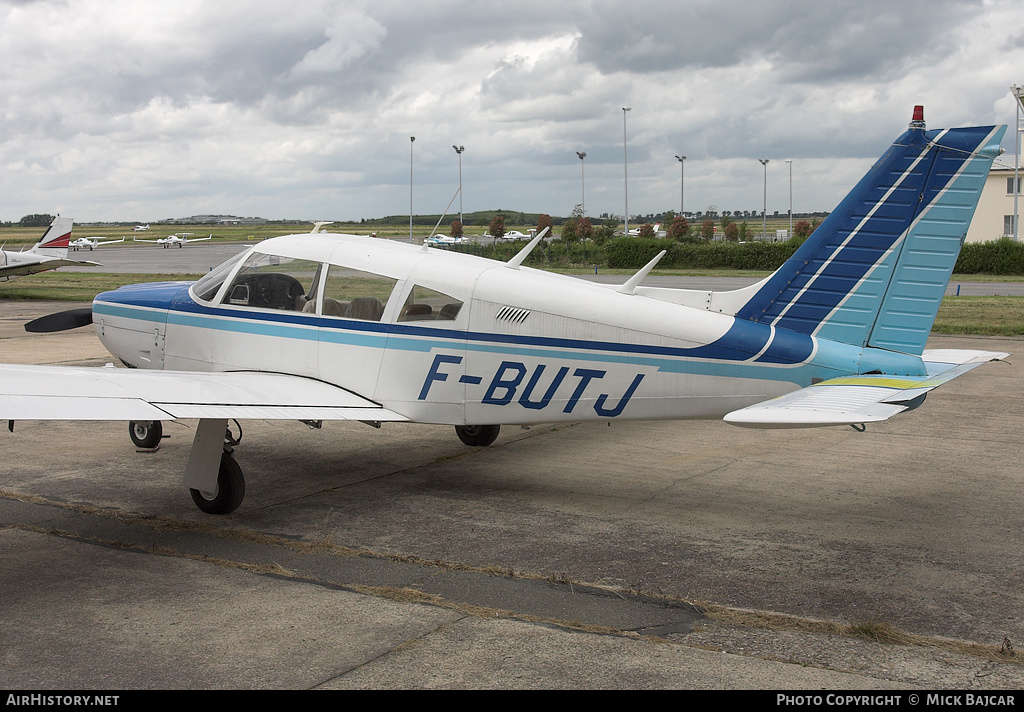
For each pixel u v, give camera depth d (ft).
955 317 59.98
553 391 19.34
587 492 20.61
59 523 18.08
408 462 23.73
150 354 24.30
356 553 16.21
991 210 160.76
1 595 14.14
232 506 18.56
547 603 13.73
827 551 16.24
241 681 11.10
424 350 20.11
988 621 12.97
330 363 21.01
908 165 18.02
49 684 11.04
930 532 17.37
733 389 18.39
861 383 17.22
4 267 88.12
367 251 21.33
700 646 12.15
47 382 16.70
